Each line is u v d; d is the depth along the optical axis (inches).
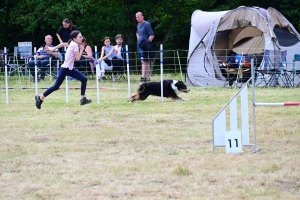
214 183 300.5
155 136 436.1
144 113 552.7
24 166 344.8
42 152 384.2
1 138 437.1
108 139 427.5
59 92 772.0
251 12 839.1
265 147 389.7
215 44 933.2
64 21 837.2
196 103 620.4
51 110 582.6
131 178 312.0
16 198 279.7
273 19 851.4
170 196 277.1
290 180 302.8
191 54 849.5
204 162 344.5
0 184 305.0
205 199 270.5
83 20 1362.0
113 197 277.9
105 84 861.2
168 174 318.3
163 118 518.9
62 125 492.1
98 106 607.2
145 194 281.9
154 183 302.4
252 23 832.3
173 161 349.1
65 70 567.2
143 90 637.9
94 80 929.5
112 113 555.5
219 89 783.1
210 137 429.4
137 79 940.0
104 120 516.7
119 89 790.5
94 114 551.2
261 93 713.0
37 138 436.5
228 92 738.8
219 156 362.3
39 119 526.3
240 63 812.6
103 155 372.5
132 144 408.5
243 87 375.2
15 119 527.8
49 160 359.9
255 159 351.6
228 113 542.9
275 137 425.1
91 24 1352.1
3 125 494.9
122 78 935.0
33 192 289.4
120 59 895.7
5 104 641.0
